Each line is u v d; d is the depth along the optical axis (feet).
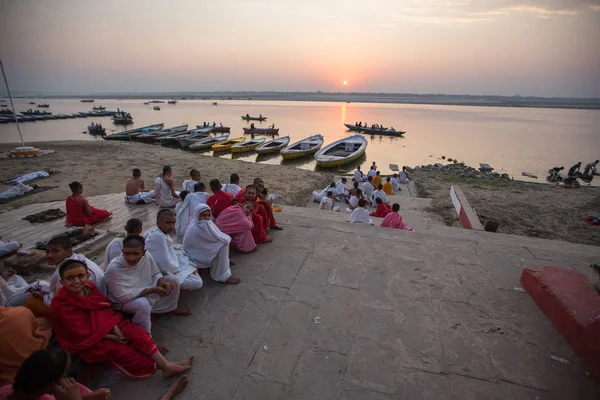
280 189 51.11
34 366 6.25
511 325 11.58
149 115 249.14
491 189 58.49
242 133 156.56
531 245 19.02
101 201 31.60
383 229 19.95
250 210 17.08
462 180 67.10
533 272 13.21
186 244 13.96
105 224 25.05
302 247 17.44
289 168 67.92
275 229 19.83
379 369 9.77
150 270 11.14
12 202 32.37
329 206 36.70
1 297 10.84
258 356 10.25
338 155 87.71
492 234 21.31
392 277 14.57
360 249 17.22
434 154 105.60
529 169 86.89
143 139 110.01
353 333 11.20
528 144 126.82
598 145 124.57
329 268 15.30
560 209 45.75
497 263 15.84
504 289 13.71
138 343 9.41
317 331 11.30
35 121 190.80
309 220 21.35
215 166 64.28
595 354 9.45
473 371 9.70
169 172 29.12
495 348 10.55
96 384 9.31
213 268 14.08
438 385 9.24
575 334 10.27
